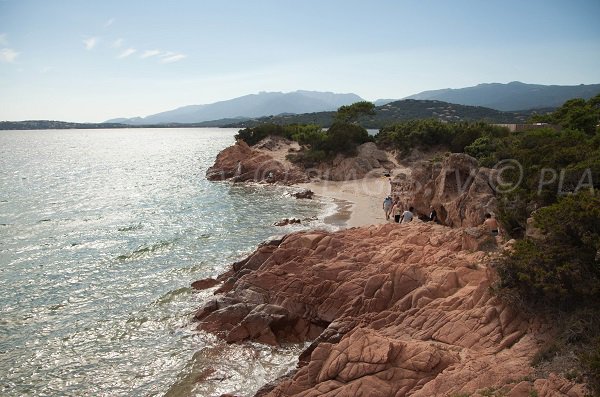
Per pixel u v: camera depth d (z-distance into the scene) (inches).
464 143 2635.3
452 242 911.7
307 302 889.5
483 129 2669.8
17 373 755.4
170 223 1724.9
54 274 1184.2
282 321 860.0
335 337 750.5
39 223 1742.1
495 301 623.8
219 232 1576.0
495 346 557.9
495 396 452.8
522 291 599.2
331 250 1021.8
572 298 567.2
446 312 658.8
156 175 3282.5
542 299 585.6
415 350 550.0
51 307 994.1
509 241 821.9
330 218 1745.8
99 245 1435.8
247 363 776.9
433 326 642.2
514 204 999.0
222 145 7224.4
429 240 971.9
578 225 605.9
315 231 1135.6
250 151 3218.5
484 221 1099.3
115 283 1123.9
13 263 1268.5
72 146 7278.5
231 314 893.8
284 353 807.7
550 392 438.9
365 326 748.6
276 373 746.8
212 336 858.8
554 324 553.0
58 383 729.6
